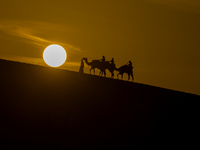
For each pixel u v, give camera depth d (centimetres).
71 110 5891
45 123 5359
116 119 6103
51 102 5919
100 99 6625
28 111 5512
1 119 5188
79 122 5681
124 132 5819
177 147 5922
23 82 6331
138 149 5528
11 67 6788
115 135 5653
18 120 5256
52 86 6500
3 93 5809
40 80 6594
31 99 5850
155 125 6369
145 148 5606
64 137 5225
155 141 5866
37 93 6084
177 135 6291
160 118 6662
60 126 5412
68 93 6431
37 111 5569
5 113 5334
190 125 6769
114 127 5859
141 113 6594
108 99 6738
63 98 6188
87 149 5116
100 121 5922
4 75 6391
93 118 5922
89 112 6038
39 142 4950
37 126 5247
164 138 6053
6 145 4691
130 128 6006
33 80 6512
